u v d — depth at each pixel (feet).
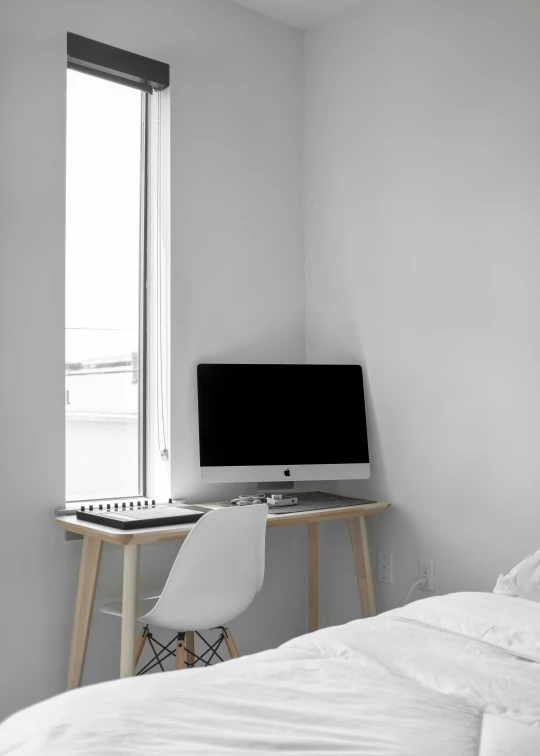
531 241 8.06
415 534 9.24
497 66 8.39
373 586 9.67
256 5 9.96
